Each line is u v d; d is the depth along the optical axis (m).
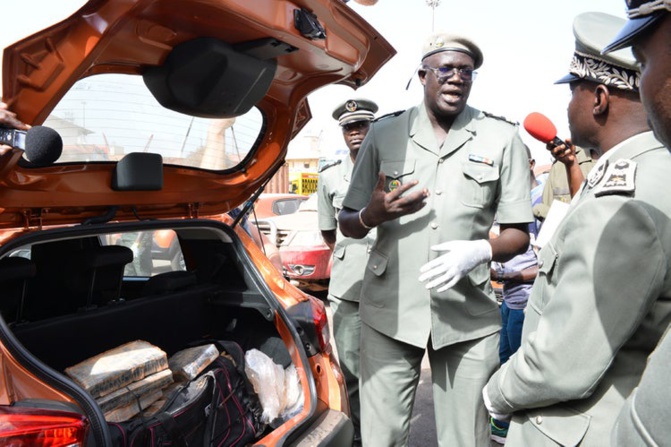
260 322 2.39
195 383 1.91
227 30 1.59
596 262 1.09
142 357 1.81
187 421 1.77
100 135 1.81
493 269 3.01
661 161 1.08
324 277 6.26
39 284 2.07
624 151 1.15
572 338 1.11
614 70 1.15
